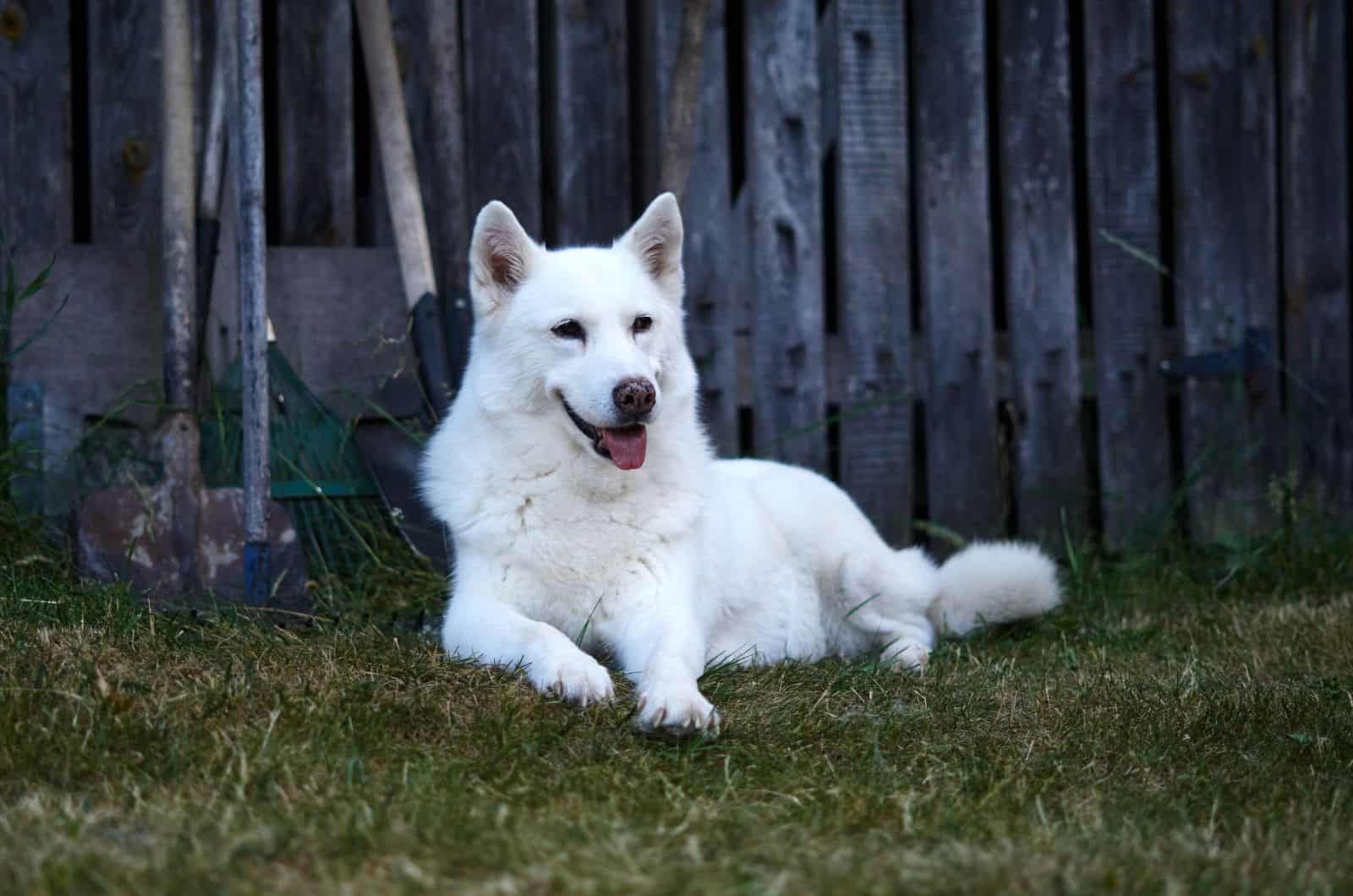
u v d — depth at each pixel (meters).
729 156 5.67
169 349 4.50
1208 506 6.00
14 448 4.49
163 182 4.56
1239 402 6.03
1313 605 4.95
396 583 4.63
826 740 2.98
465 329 4.98
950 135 5.77
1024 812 2.52
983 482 5.87
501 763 2.66
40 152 5.02
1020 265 5.89
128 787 2.39
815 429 5.58
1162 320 6.14
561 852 2.09
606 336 3.52
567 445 3.53
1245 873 2.12
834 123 5.72
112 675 2.94
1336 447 6.18
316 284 5.21
